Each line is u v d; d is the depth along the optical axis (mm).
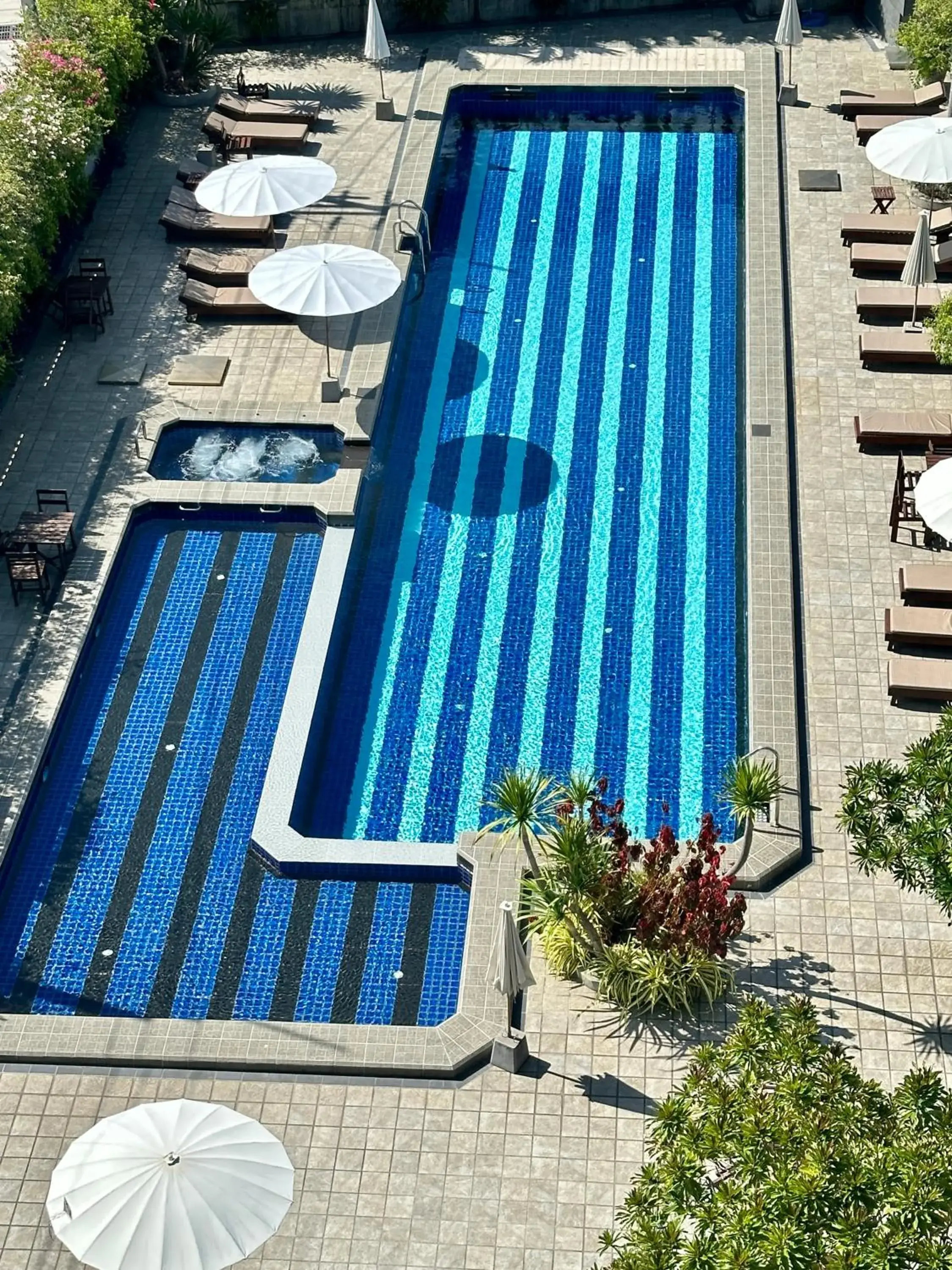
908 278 27422
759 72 33875
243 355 27891
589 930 18469
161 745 22500
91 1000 19688
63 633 23391
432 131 32906
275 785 21641
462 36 35969
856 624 22938
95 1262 14461
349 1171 17312
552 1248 16609
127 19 31531
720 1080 13891
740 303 29328
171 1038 18594
